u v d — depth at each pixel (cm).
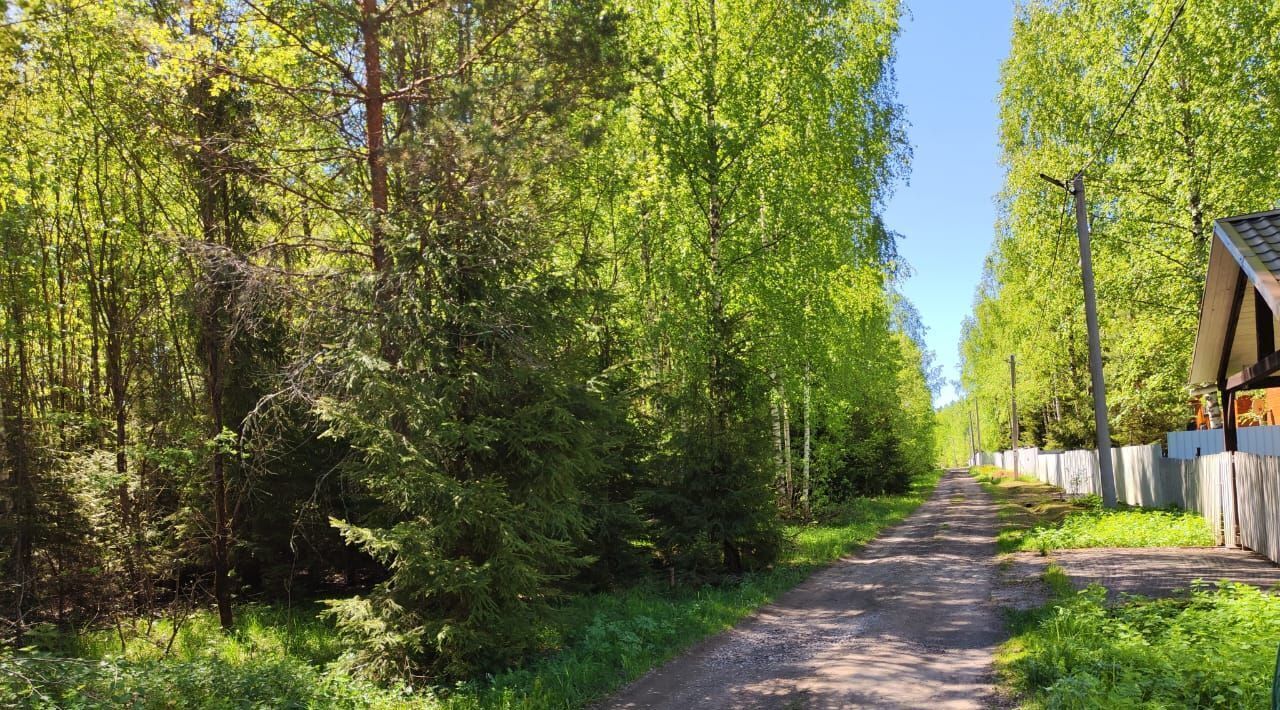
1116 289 2098
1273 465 1088
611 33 923
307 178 984
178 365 1477
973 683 681
